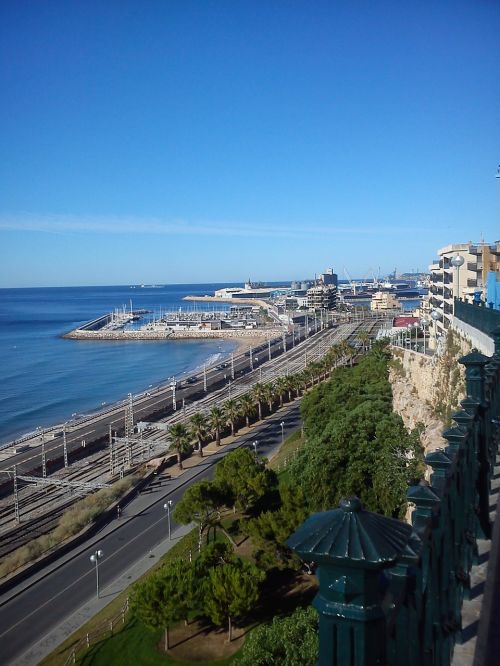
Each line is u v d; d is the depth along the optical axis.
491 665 5.78
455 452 7.01
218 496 47.75
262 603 37.38
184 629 35.78
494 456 11.36
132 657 33.66
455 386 38.59
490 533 8.79
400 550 3.23
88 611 40.28
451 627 5.88
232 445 81.19
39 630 38.41
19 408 119.75
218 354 188.50
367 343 154.38
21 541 55.12
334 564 3.21
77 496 65.75
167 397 119.56
